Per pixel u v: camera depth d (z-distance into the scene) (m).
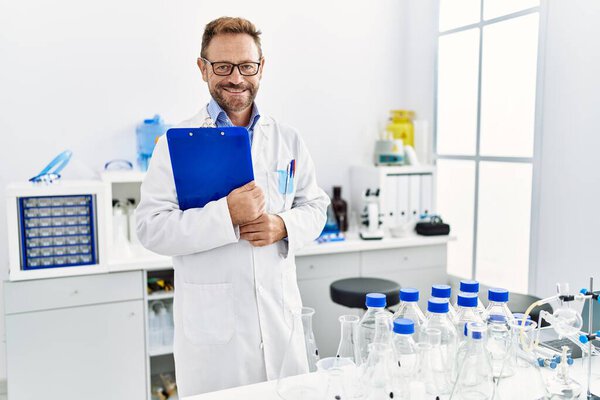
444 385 1.16
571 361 1.28
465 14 3.23
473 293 1.21
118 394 2.60
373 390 1.08
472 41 3.18
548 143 2.70
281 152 1.77
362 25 3.49
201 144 1.53
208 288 1.61
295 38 3.31
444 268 3.31
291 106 3.34
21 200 2.42
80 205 2.51
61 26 2.83
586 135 2.49
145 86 3.01
